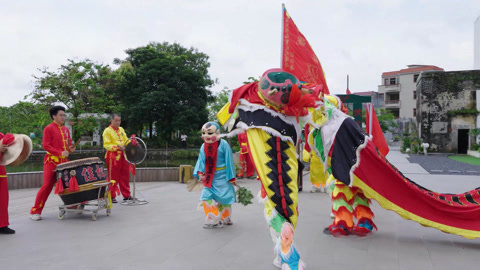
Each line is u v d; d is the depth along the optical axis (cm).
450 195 482
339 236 498
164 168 1135
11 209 692
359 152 468
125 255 416
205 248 445
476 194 471
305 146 804
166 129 3462
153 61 3481
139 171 1111
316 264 386
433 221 462
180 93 3534
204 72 4388
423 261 397
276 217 347
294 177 361
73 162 604
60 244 460
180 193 890
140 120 3438
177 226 560
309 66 527
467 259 404
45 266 378
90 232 522
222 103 3784
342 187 504
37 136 2722
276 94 357
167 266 379
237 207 717
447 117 2795
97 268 373
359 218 507
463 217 461
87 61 2519
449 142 2795
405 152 2973
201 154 557
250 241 476
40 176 983
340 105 525
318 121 443
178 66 3597
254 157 359
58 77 2369
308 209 695
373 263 390
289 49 521
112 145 746
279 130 365
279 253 340
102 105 2648
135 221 594
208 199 543
